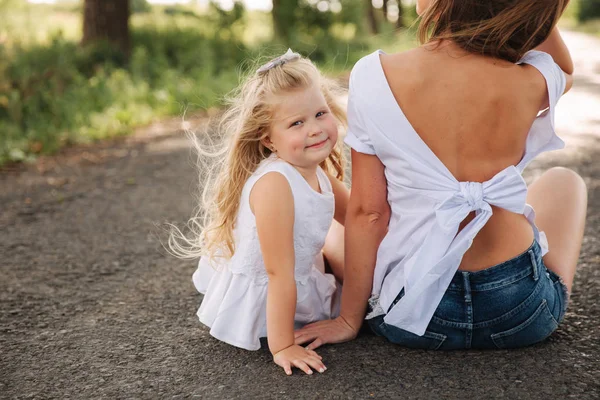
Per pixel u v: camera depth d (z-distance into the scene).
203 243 2.42
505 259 1.97
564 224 2.25
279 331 2.10
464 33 1.84
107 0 11.50
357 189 2.06
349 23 20.14
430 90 1.87
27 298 2.83
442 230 1.93
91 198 4.64
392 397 1.89
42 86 7.90
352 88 1.97
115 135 7.26
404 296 1.98
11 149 6.04
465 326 2.03
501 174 1.90
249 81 2.22
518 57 1.88
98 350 2.31
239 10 15.84
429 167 1.92
